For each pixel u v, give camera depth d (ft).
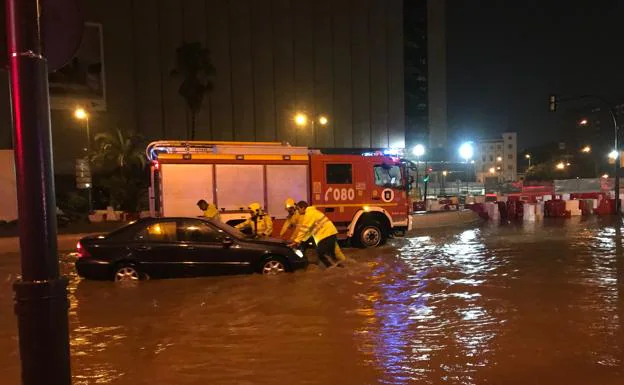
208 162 42.29
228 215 42.50
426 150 249.34
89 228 71.87
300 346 18.56
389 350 18.01
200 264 31.22
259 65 180.34
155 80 162.30
